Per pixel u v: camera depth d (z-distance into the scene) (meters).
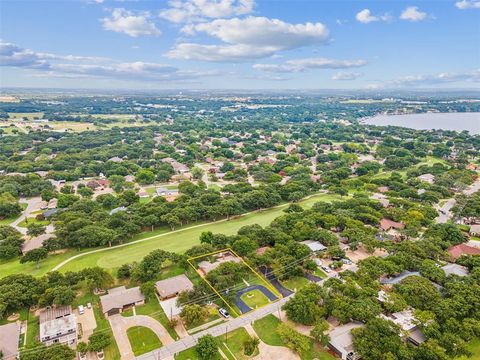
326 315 101.00
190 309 95.88
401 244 138.50
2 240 140.88
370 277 114.56
